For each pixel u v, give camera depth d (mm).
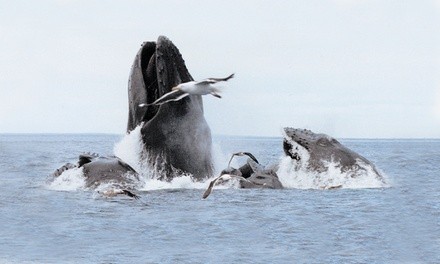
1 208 68312
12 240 55438
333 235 57750
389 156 194125
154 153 76938
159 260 49438
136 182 76938
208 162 80188
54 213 65688
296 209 68312
